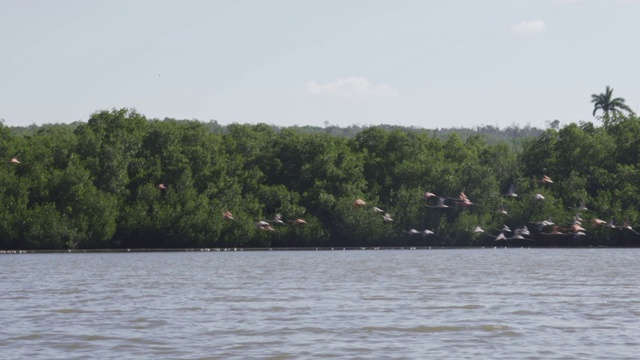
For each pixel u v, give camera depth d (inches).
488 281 6240.2
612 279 6343.5
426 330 3597.4
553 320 3873.0
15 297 5068.9
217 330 3622.0
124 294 5270.7
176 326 3742.6
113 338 3415.4
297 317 4037.9
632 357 2974.9
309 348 3196.4
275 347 3216.0
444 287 5698.8
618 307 4367.6
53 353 3100.4
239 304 4626.0
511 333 3503.9
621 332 3503.9
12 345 3255.4
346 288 5649.6
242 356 3051.2
